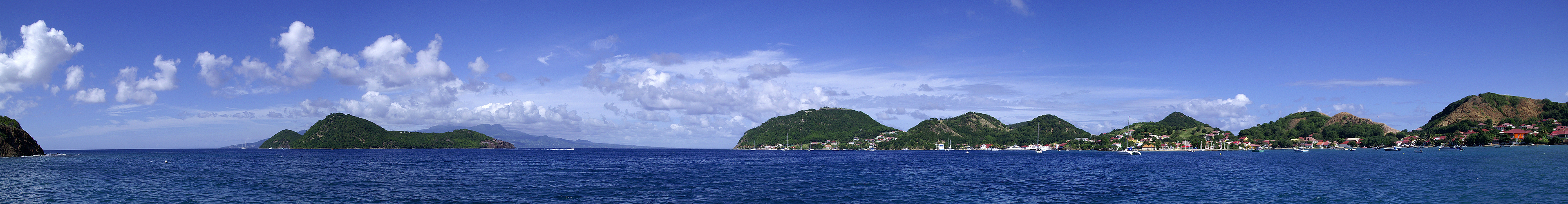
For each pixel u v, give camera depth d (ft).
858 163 414.82
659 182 221.25
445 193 180.86
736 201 164.76
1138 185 209.46
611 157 598.75
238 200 163.12
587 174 264.31
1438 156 465.88
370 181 222.89
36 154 531.50
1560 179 209.26
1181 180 231.71
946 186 205.98
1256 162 402.52
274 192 182.50
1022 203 161.27
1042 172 286.87
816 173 272.72
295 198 168.14
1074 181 226.38
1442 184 196.44
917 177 250.57
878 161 469.16
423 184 212.43
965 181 228.63
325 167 331.36
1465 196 165.99
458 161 449.48
